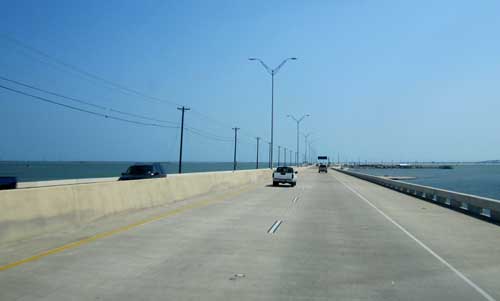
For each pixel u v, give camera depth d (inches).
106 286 287.0
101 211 597.3
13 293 270.1
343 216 711.7
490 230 570.3
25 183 1119.0
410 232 547.5
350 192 1342.3
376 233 535.5
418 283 308.7
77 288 281.6
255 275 321.4
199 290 281.6
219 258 376.2
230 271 331.9
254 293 277.3
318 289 289.0
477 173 6943.9
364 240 482.9
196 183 1082.7
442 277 326.3
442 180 4050.2
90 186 575.8
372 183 1990.7
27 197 450.6
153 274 319.3
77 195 542.6
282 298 268.4
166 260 365.4
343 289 290.2
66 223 512.4
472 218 702.5
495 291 291.1
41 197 473.7
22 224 439.8
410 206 906.1
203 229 535.5
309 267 350.3
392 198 1120.8
